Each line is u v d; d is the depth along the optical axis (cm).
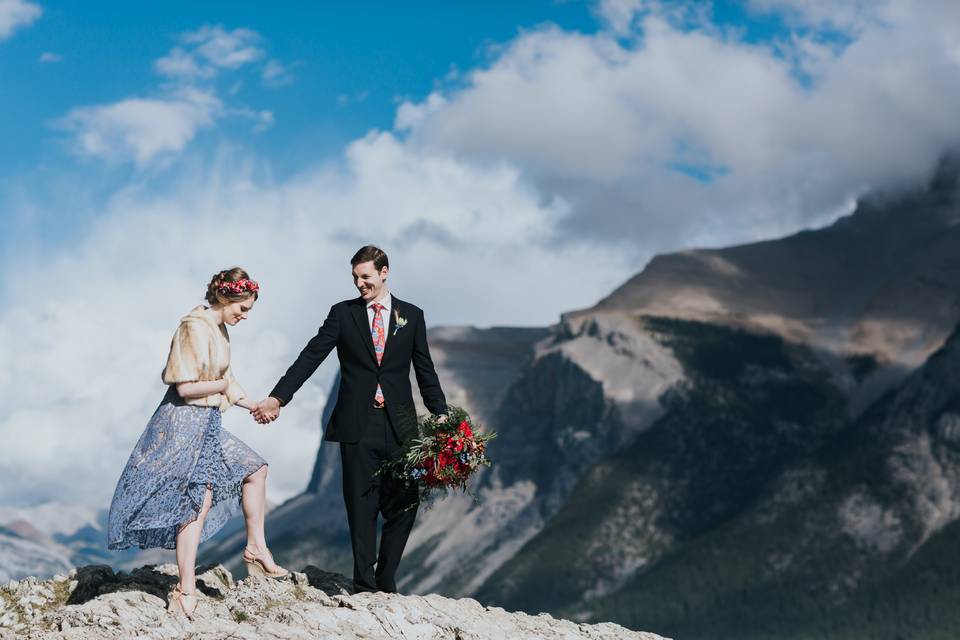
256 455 1346
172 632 1162
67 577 1314
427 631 1248
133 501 1185
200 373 1209
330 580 1437
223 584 1399
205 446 1223
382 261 1364
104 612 1185
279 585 1370
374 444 1355
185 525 1218
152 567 1412
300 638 1153
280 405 1301
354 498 1360
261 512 1388
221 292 1241
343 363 1364
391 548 1384
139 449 1216
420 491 1395
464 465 1338
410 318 1375
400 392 1361
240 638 1139
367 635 1209
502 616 1403
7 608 1250
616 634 1412
